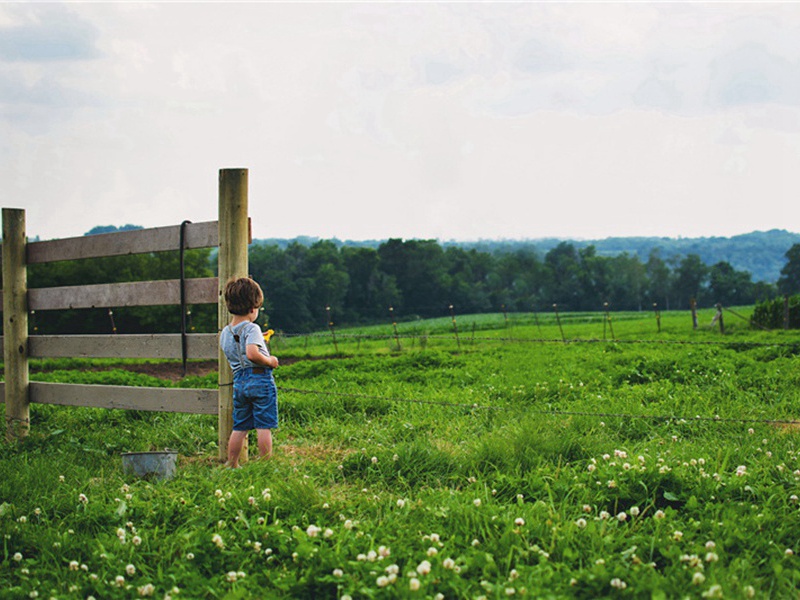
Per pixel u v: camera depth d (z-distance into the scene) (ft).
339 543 13.26
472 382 40.70
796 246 441.27
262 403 20.80
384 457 19.94
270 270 319.47
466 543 13.67
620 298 469.16
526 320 250.16
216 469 19.99
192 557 13.42
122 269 225.97
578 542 13.37
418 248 410.11
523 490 16.84
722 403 29.53
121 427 28.48
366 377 44.19
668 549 13.12
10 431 26.96
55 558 13.82
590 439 20.85
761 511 14.88
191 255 229.66
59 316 184.03
